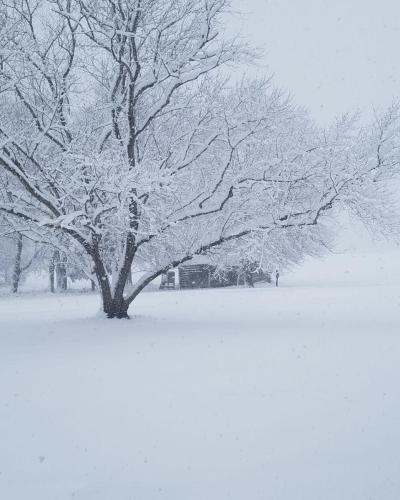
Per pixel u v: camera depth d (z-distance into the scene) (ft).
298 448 15.35
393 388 22.56
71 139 54.13
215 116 53.98
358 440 15.94
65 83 54.08
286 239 56.39
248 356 31.01
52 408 20.58
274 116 51.88
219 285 129.70
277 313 59.00
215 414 18.97
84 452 15.57
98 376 26.50
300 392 21.99
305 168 49.42
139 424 18.06
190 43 53.36
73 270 144.15
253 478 13.38
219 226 54.95
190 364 28.91
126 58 53.36
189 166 56.49
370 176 49.52
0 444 16.52
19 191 51.55
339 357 30.32
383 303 69.36
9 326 51.29
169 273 134.00
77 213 45.32
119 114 55.16
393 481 13.07
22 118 56.29
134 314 61.36
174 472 13.88
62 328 48.08
